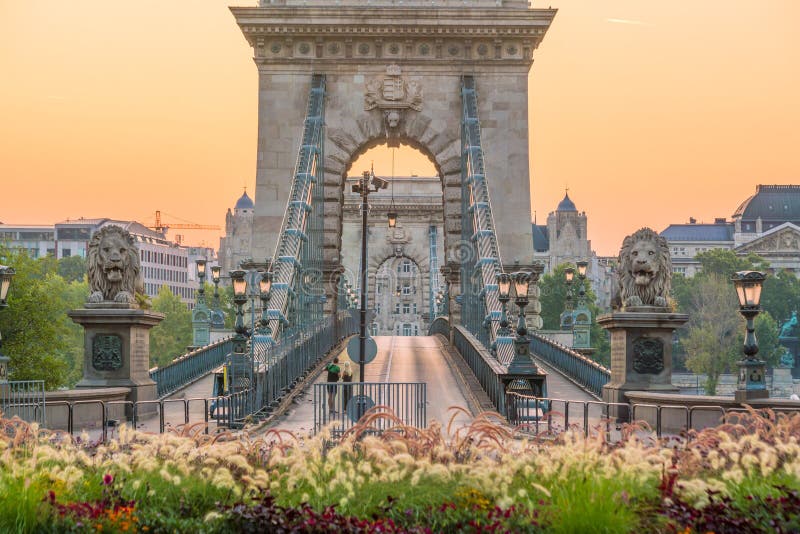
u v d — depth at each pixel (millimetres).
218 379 37750
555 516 14281
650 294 37312
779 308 178500
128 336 36344
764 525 13867
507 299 40281
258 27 59406
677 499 14500
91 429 31719
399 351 59969
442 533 14562
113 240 37250
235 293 35031
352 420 28922
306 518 14508
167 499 16000
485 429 18438
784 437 19016
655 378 36188
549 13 59812
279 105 59969
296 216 50406
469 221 56500
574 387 48062
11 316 67250
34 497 14469
